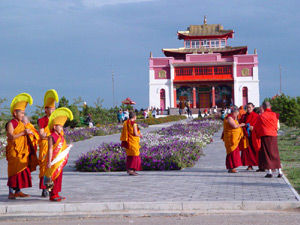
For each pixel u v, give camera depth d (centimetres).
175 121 5191
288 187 884
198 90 7712
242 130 1184
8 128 818
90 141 2545
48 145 771
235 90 7331
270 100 4650
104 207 720
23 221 669
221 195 798
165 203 719
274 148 1041
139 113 5994
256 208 711
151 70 7538
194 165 1359
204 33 8181
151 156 1350
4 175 1271
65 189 924
